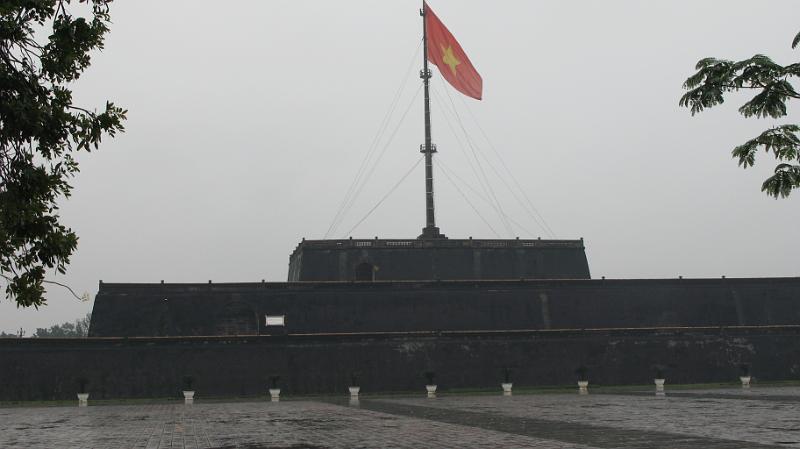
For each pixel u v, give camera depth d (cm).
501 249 5894
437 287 5216
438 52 5825
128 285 4834
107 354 4347
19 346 4253
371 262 5712
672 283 5425
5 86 898
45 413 3072
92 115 970
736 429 1773
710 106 1365
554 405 2934
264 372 4503
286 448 1543
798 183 1301
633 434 1714
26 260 978
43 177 936
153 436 1880
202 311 4872
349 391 4306
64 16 950
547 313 5250
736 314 5388
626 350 4844
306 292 5053
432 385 4150
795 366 4944
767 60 1295
